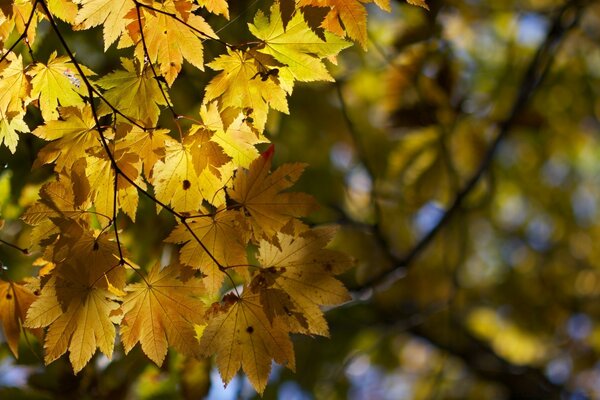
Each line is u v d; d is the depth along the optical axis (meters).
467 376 7.66
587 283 7.50
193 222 2.09
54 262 2.03
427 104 4.79
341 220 4.47
